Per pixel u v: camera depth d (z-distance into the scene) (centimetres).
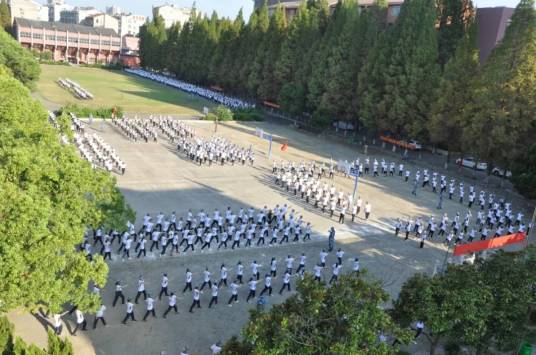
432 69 6034
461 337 1764
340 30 7219
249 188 4406
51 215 1825
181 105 8994
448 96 5619
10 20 15488
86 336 2109
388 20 8969
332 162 5353
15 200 1617
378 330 1460
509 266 1869
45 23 15750
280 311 1474
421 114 6119
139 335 2166
